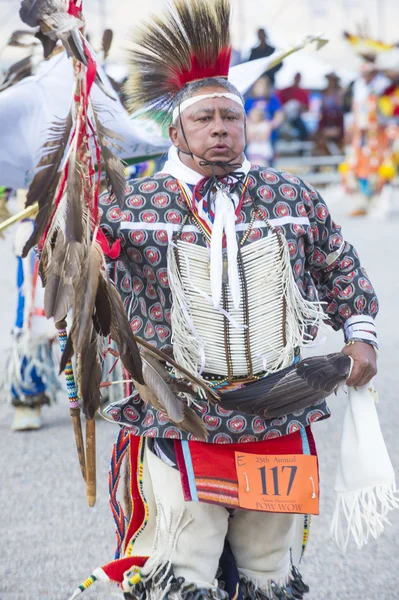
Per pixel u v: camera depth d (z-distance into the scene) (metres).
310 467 6.23
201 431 5.94
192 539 6.13
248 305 6.08
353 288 6.57
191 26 6.29
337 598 7.96
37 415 12.65
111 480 6.62
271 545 6.49
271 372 6.16
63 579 8.41
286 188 6.34
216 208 6.08
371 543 9.02
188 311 6.06
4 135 9.59
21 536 9.34
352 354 6.41
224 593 6.13
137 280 6.26
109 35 9.80
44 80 9.59
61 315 5.51
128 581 6.09
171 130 6.38
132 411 6.30
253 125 39.62
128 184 6.30
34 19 5.51
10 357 12.47
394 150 34.28
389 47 33.09
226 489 6.07
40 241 6.09
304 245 6.40
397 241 27.97
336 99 45.19
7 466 11.28
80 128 5.66
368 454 6.41
